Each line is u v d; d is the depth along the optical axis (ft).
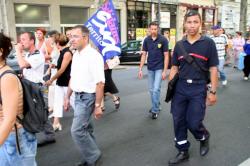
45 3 63.52
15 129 8.55
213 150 15.46
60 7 66.69
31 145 8.95
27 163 8.90
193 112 13.35
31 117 8.69
